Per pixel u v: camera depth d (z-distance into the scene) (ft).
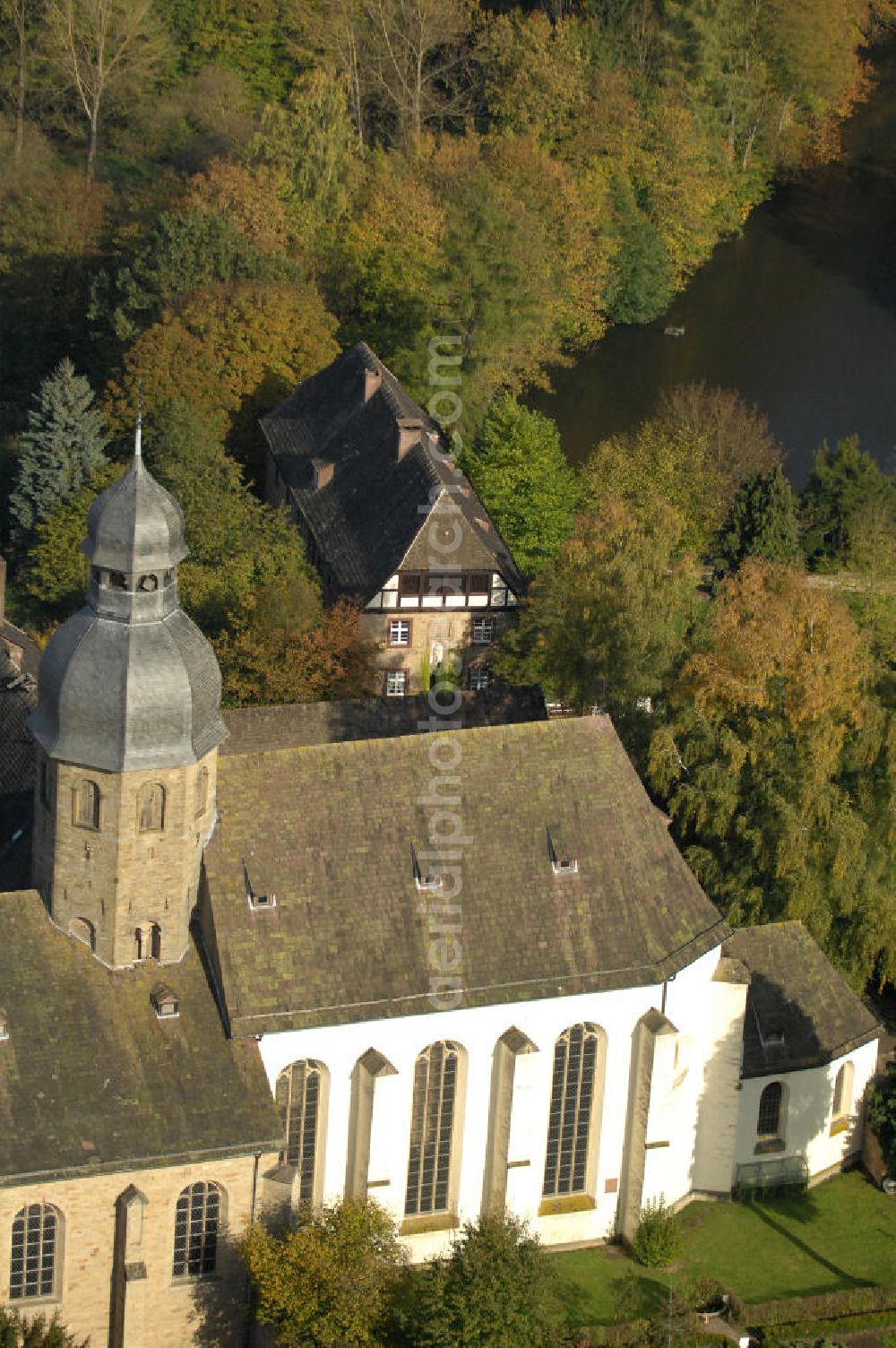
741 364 637.30
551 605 393.91
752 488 487.61
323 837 285.43
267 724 368.07
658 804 360.89
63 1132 263.70
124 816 266.16
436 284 546.26
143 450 481.46
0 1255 264.31
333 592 439.22
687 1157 311.27
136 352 509.35
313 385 501.15
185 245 530.68
